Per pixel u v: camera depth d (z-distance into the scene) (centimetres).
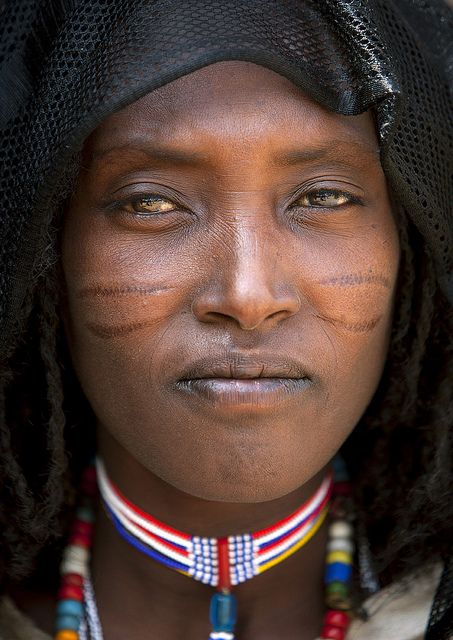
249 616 178
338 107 145
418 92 156
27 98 151
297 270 150
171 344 151
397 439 183
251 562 174
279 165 147
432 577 180
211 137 144
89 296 155
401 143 151
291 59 141
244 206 148
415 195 154
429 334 174
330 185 152
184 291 150
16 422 174
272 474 152
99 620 180
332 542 182
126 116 147
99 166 151
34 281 155
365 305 156
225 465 152
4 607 180
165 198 151
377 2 153
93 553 185
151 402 153
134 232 152
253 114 145
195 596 177
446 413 175
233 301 144
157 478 170
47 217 149
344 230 155
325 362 153
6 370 166
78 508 188
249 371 148
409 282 168
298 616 179
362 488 187
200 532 172
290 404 151
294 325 151
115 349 155
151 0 142
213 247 149
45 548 185
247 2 142
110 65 140
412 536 178
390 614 176
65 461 172
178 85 145
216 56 137
